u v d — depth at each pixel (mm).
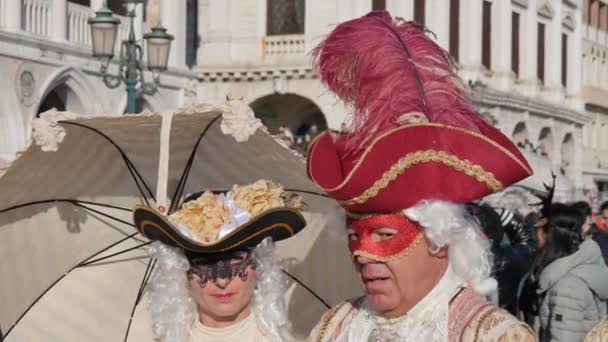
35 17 22656
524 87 43000
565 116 46344
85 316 5422
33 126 4793
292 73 32031
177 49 28750
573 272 8000
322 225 5359
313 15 32188
